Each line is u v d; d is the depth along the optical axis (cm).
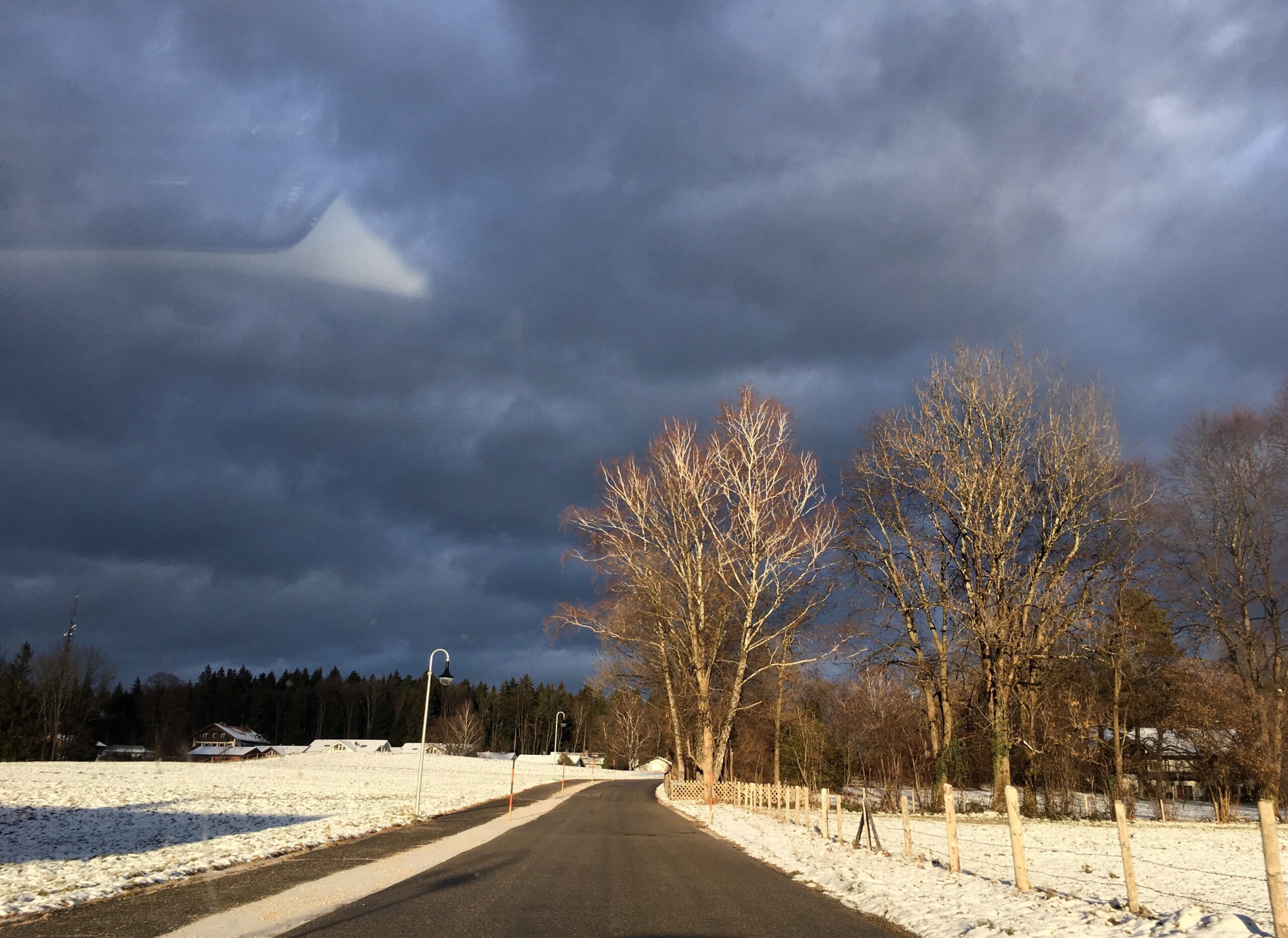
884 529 4069
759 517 4041
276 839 1962
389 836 2136
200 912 1033
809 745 5544
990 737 3719
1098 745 4262
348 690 13650
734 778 4681
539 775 8106
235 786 4428
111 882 1267
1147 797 4459
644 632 4275
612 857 1767
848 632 3966
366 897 1170
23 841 2045
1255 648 3931
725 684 4306
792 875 1542
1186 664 3938
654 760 11675
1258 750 3734
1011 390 3756
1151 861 2022
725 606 4138
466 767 9325
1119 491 3684
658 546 4150
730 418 4131
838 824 2058
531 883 1354
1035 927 960
